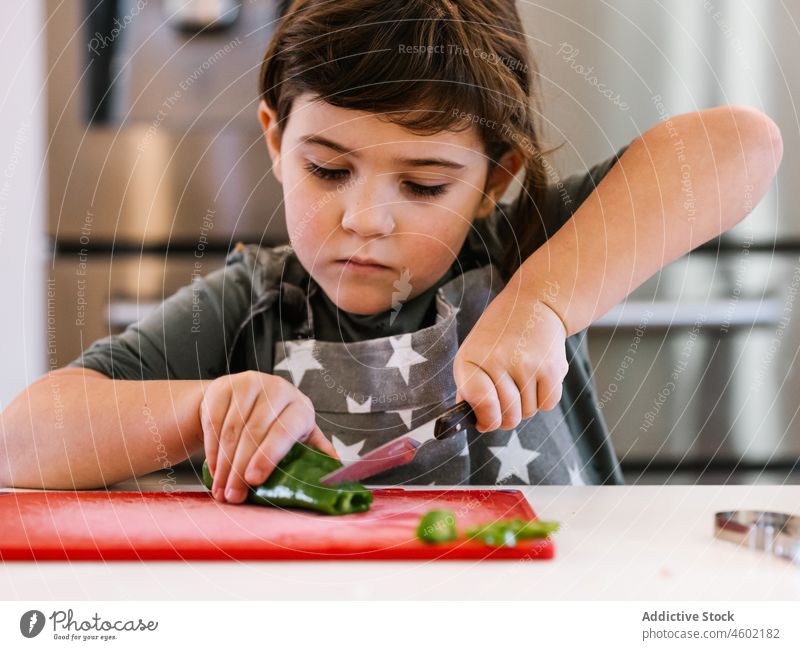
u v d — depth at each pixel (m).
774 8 1.23
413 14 0.68
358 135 0.68
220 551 0.49
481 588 0.45
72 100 1.23
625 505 0.61
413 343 0.75
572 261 0.66
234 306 0.83
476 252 0.82
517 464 0.77
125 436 0.64
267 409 0.58
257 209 1.25
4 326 1.31
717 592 0.45
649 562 0.49
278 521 0.53
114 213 1.26
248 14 1.19
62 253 1.26
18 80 1.26
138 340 0.79
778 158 0.74
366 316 0.78
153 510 0.55
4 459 0.65
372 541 0.50
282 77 0.72
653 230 0.69
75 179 1.25
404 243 0.73
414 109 0.67
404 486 0.65
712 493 0.65
